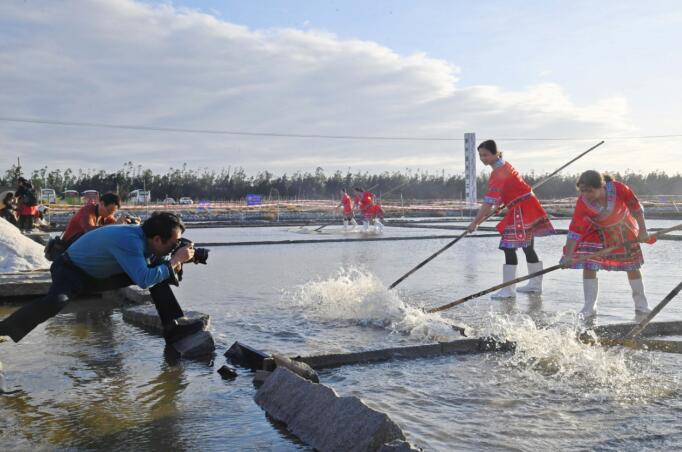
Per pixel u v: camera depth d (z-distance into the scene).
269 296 6.98
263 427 2.92
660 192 59.28
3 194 17.58
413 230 23.19
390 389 3.46
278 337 4.77
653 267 9.96
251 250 14.33
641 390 3.42
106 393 3.46
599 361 3.99
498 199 6.83
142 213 34.75
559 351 4.21
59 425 2.95
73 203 41.41
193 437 2.79
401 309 5.47
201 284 8.12
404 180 62.00
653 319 5.12
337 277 8.82
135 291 6.55
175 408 3.20
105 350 4.49
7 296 7.18
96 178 54.00
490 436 2.74
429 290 7.45
